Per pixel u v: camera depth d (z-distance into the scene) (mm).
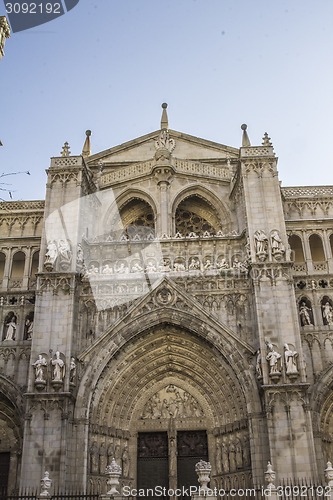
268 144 35938
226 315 31562
